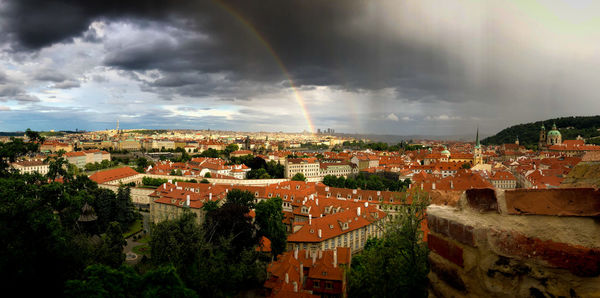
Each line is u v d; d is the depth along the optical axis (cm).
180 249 4000
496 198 750
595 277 597
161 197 11394
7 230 3139
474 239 728
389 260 2011
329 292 5681
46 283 3086
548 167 17775
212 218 6362
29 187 6109
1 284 2755
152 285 2345
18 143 12206
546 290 643
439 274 834
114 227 7319
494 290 695
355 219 9194
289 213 10906
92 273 2339
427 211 891
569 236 633
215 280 3928
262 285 5088
